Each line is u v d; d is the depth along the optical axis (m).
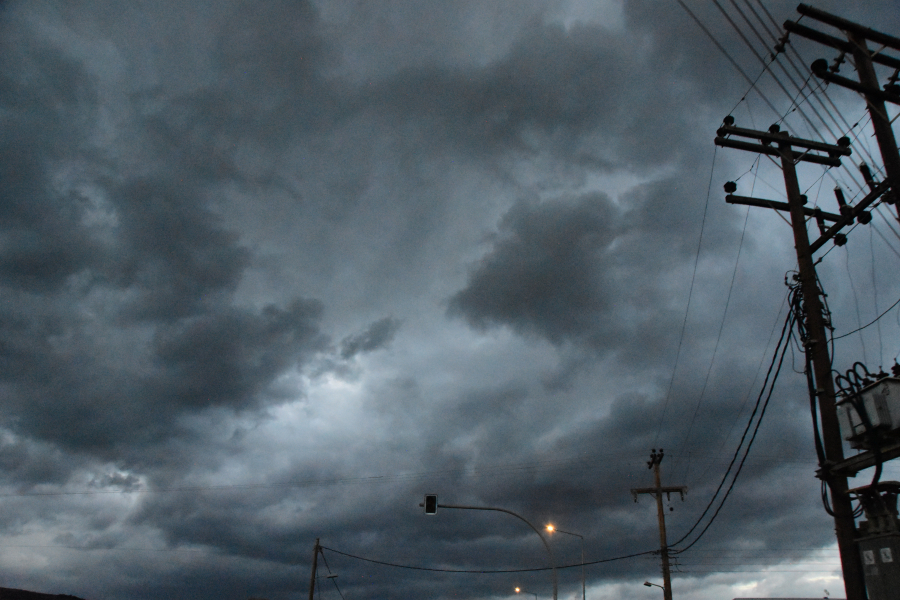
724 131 13.49
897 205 9.90
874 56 10.60
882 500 9.42
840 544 10.18
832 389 11.21
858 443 10.09
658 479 35.78
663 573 33.81
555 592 29.70
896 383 9.48
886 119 10.16
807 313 12.02
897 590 8.78
